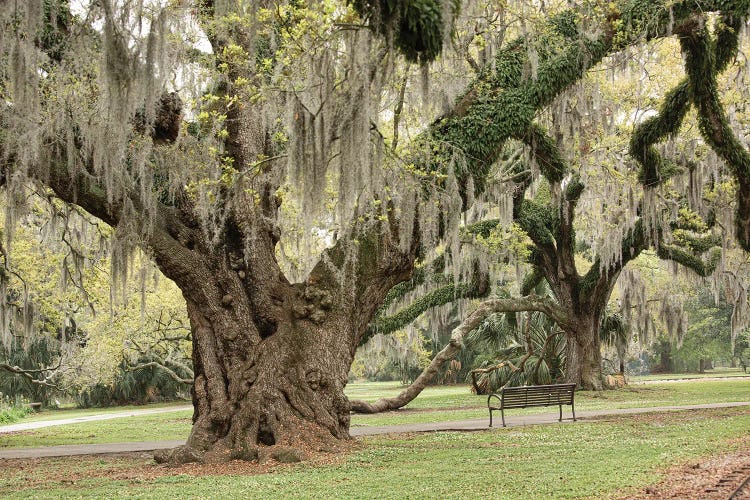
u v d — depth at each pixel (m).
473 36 14.80
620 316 33.50
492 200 24.34
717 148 19.42
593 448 11.28
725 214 23.83
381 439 13.92
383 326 27.47
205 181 11.56
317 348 12.41
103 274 22.58
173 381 41.59
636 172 23.53
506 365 30.88
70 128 11.62
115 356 28.41
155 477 10.15
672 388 32.75
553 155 21.50
